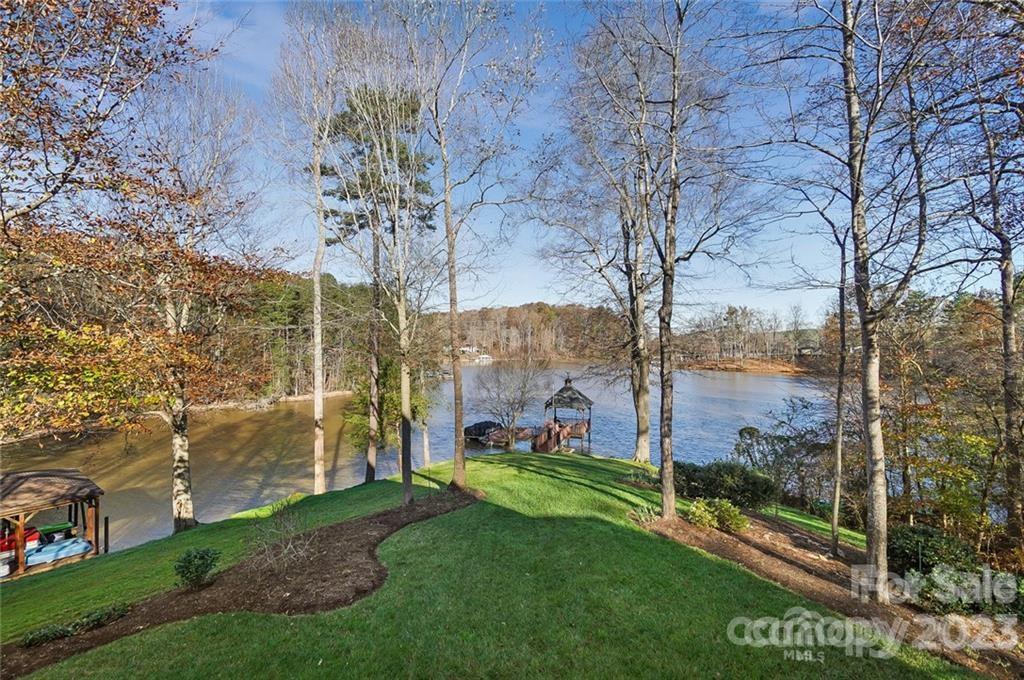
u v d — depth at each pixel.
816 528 10.26
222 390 13.15
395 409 20.41
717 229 9.17
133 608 6.13
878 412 6.23
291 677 4.46
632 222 15.30
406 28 10.16
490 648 4.87
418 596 5.97
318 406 14.92
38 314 8.05
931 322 10.27
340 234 12.47
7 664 4.87
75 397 7.62
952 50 5.55
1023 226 6.39
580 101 10.34
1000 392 9.27
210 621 5.47
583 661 4.65
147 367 8.95
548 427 25.30
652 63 10.45
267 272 13.34
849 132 6.42
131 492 19.39
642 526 8.66
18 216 7.35
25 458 24.09
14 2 6.38
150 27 7.63
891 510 10.67
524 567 6.79
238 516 12.91
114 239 8.61
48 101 6.88
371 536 8.27
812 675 4.47
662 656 4.72
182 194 9.72
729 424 29.03
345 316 13.52
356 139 11.44
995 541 9.00
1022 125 5.99
